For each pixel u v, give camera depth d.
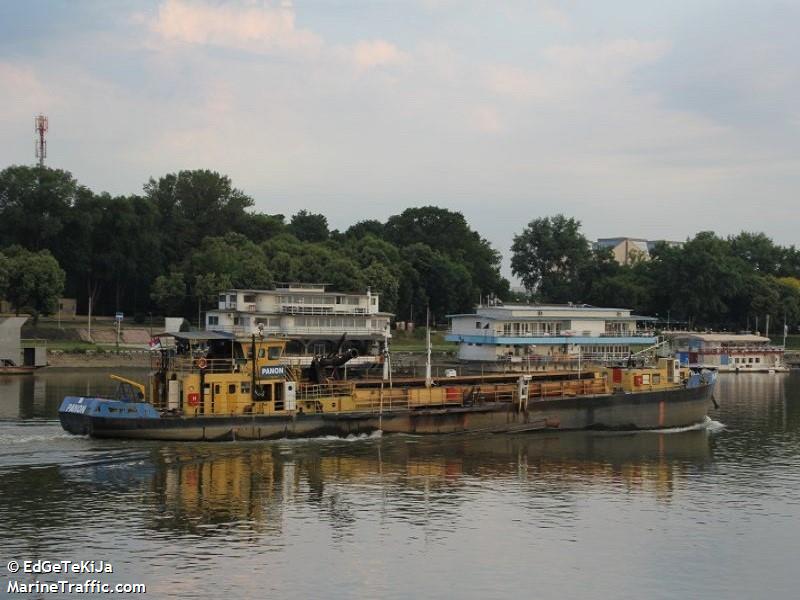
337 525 54.19
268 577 45.75
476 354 158.50
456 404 84.56
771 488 65.50
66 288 194.50
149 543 50.25
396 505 58.81
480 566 48.03
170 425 73.44
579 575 47.22
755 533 54.62
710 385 95.25
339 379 87.69
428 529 53.94
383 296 183.50
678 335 190.88
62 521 53.66
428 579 46.03
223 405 76.12
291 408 77.94
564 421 87.12
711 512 58.97
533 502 60.41
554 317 160.88
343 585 45.00
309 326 146.88
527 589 45.19
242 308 145.75
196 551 49.19
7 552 48.50
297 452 73.31
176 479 63.47
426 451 75.75
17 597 42.91
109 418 73.50
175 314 183.88
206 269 177.75
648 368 94.88
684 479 68.12
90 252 191.25
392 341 189.25
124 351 158.75
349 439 78.88
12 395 109.25
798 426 95.19
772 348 191.62
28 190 185.62
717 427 93.94
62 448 71.44
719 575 47.78
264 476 65.25
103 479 63.03
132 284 199.25
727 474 70.00
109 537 51.06
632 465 72.75
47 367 147.88
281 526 53.75
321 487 62.69
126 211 191.88
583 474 69.12
